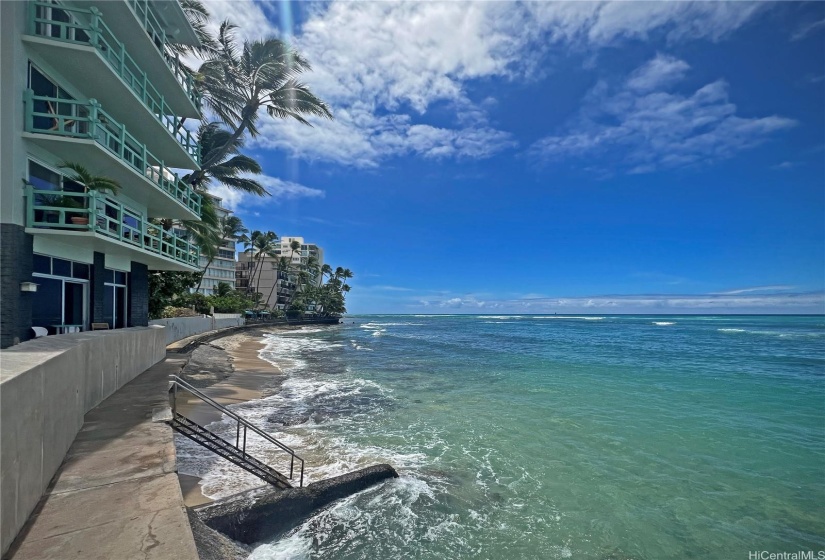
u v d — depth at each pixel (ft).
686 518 20.86
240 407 40.11
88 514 11.90
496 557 17.37
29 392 11.66
